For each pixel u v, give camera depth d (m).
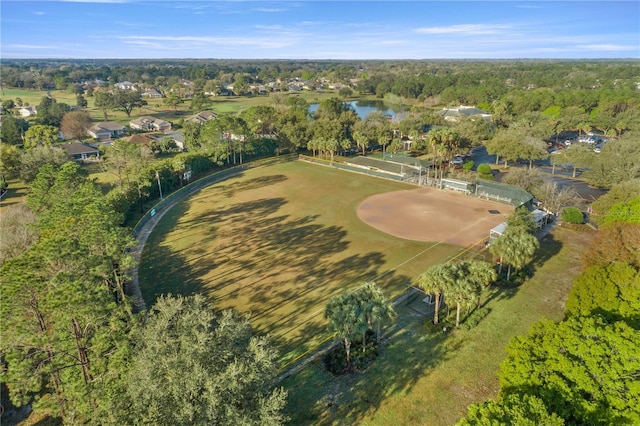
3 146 96.94
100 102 189.62
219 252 58.16
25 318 28.56
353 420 29.00
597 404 22.64
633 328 28.34
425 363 34.34
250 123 133.25
